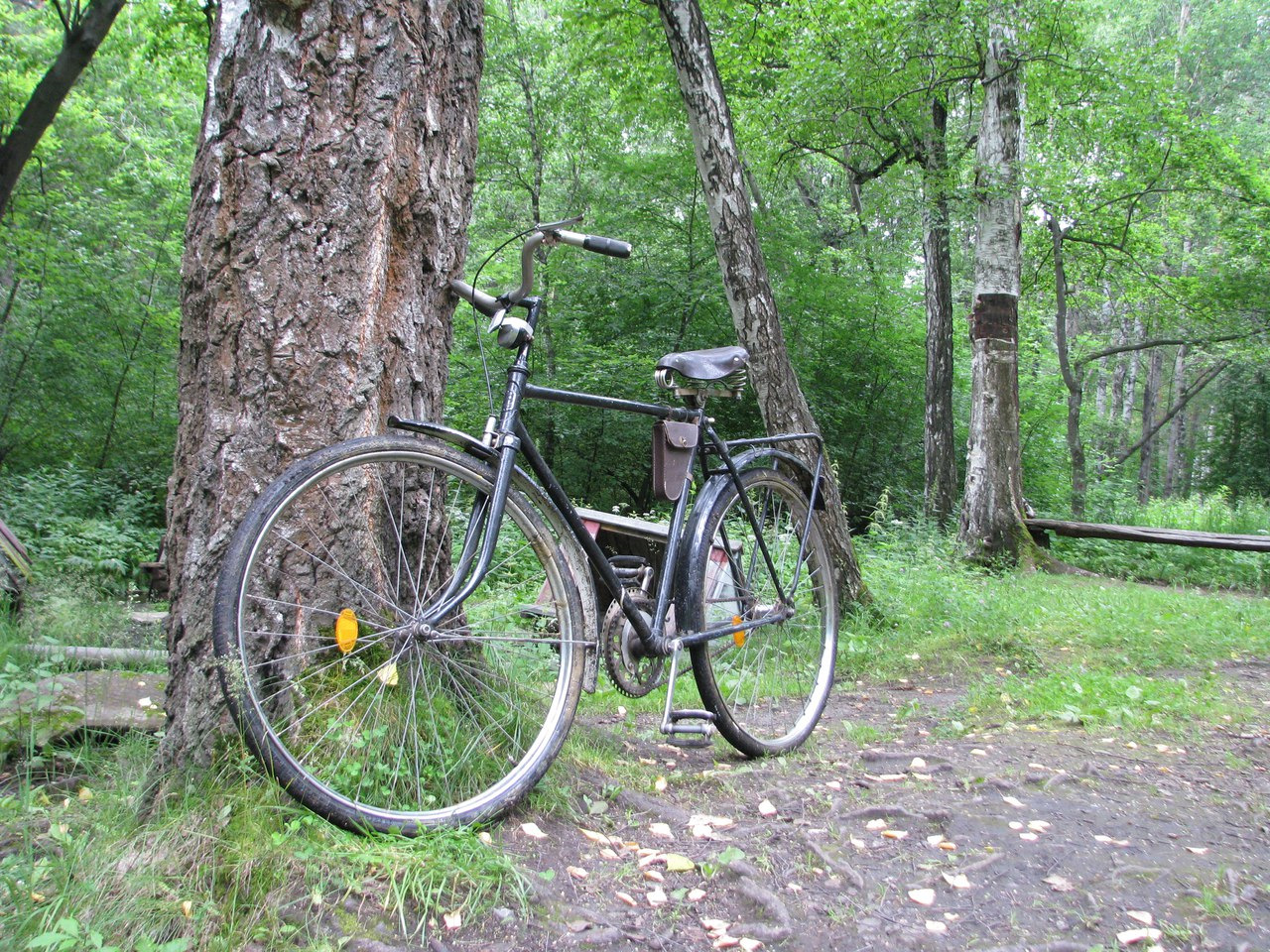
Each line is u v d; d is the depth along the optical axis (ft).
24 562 16.35
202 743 6.87
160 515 37.09
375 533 7.64
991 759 9.83
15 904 5.16
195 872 5.68
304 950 5.21
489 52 48.83
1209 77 93.30
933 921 6.10
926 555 28.96
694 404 9.89
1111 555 35.65
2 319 41.16
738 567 10.18
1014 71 33.96
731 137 20.26
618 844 7.20
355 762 6.82
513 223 54.44
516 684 8.34
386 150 7.63
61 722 8.48
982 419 34.96
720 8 39.73
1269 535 32.48
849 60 34.55
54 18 43.91
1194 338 59.77
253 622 7.00
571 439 46.16
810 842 7.20
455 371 40.65
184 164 47.80
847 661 17.49
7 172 26.81
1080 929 6.02
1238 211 50.70
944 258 46.88
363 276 7.52
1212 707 12.42
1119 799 8.41
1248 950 5.74
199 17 34.37
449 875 6.05
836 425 56.65
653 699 12.84
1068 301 63.72
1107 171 48.52
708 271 49.03
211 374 7.30
